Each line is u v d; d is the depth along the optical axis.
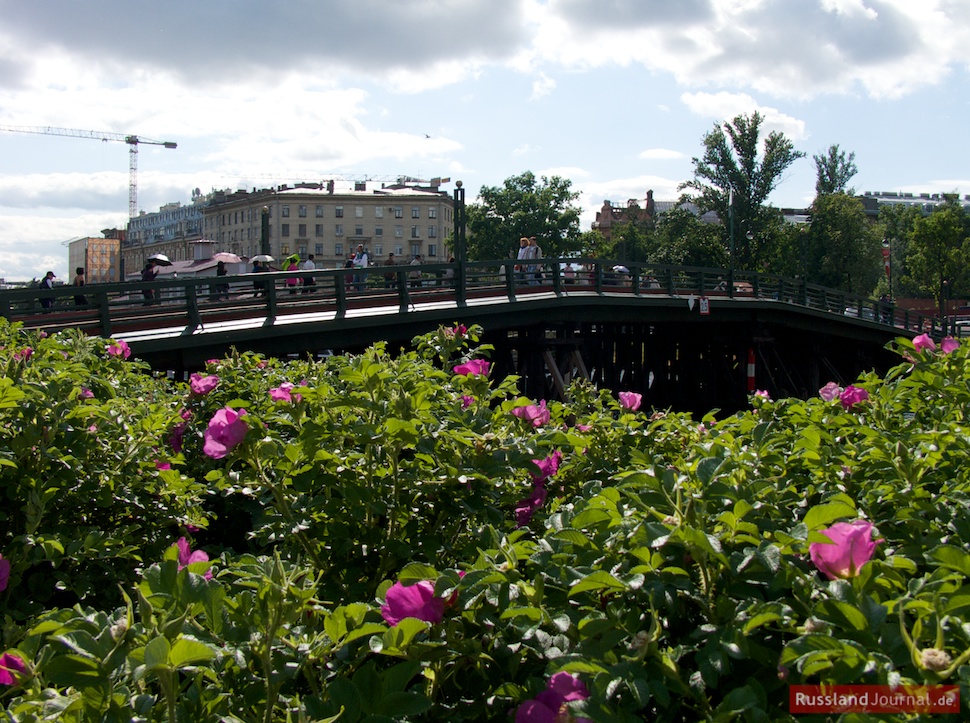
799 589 1.83
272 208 112.50
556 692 1.71
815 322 29.77
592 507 2.11
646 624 1.85
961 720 1.48
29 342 7.46
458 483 3.04
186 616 1.83
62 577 3.46
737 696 1.62
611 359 26.67
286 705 2.01
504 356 20.14
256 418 3.06
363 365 3.06
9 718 1.78
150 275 22.47
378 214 115.06
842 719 1.45
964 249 72.56
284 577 1.96
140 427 4.34
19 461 3.64
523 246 23.89
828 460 3.02
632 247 95.38
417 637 1.95
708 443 3.21
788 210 128.00
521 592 2.04
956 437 3.12
